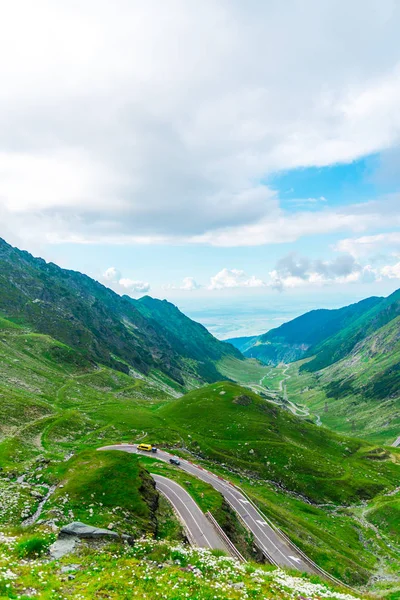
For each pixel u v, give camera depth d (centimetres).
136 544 3203
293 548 6069
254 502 7756
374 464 15725
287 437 15450
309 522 9469
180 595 2139
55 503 4559
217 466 11281
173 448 11625
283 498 10756
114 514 4438
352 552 8419
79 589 2138
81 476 5272
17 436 9288
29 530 3453
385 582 7038
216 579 2556
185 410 16188
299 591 2552
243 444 13350
